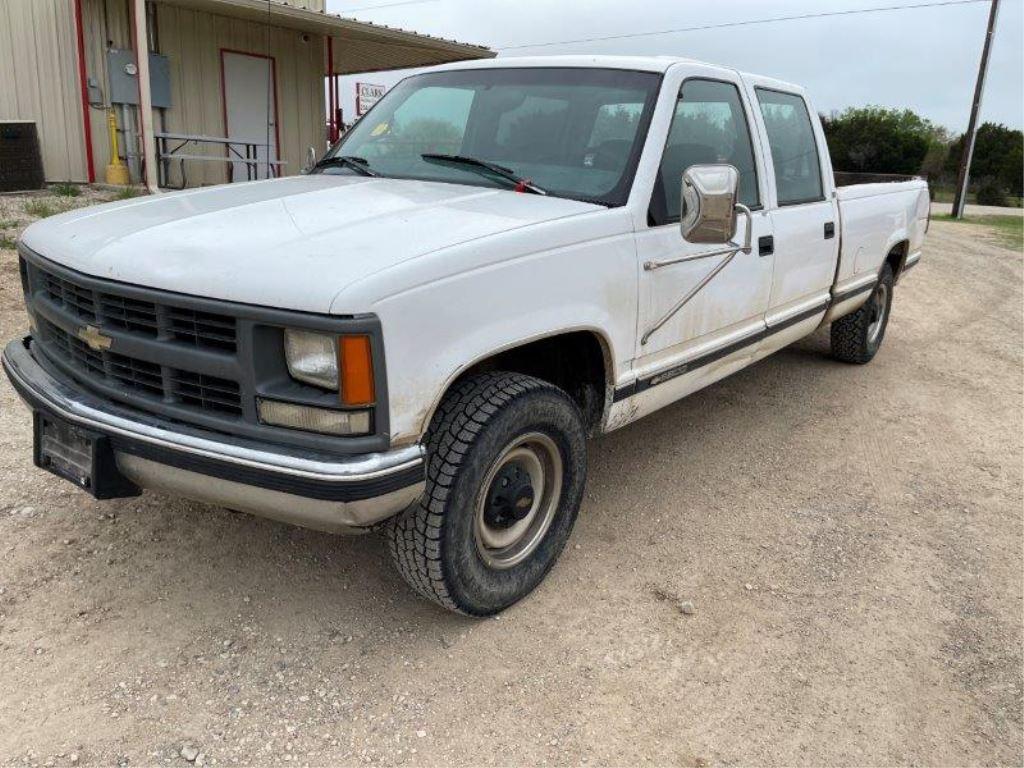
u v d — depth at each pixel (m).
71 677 2.71
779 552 3.81
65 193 11.05
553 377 3.51
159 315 2.55
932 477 4.79
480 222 2.94
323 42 15.56
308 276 2.40
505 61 4.23
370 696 2.73
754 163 4.36
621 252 3.26
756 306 4.40
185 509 3.79
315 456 2.40
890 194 6.25
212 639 2.94
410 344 2.45
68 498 3.81
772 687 2.90
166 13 13.06
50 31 12.09
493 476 2.97
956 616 3.40
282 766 2.43
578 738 2.61
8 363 3.24
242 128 14.53
